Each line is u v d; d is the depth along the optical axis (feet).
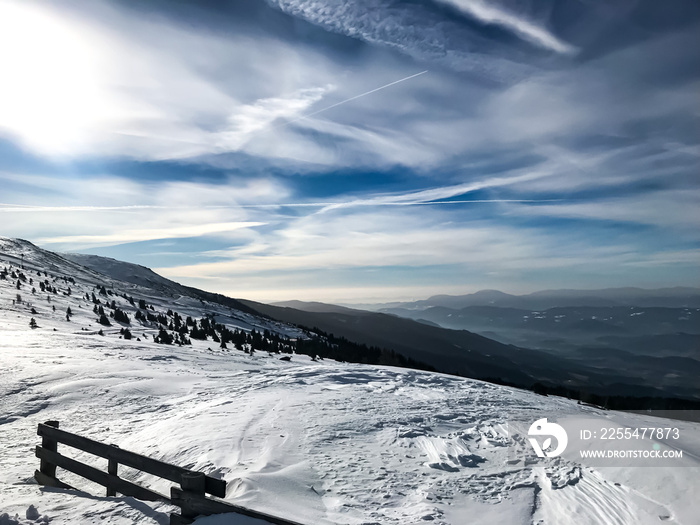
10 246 410.52
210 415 34.42
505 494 19.77
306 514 16.96
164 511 16.94
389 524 16.66
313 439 27.35
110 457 19.71
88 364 61.82
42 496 20.53
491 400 44.32
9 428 36.14
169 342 130.11
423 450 26.03
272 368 80.38
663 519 16.48
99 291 302.04
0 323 120.98
